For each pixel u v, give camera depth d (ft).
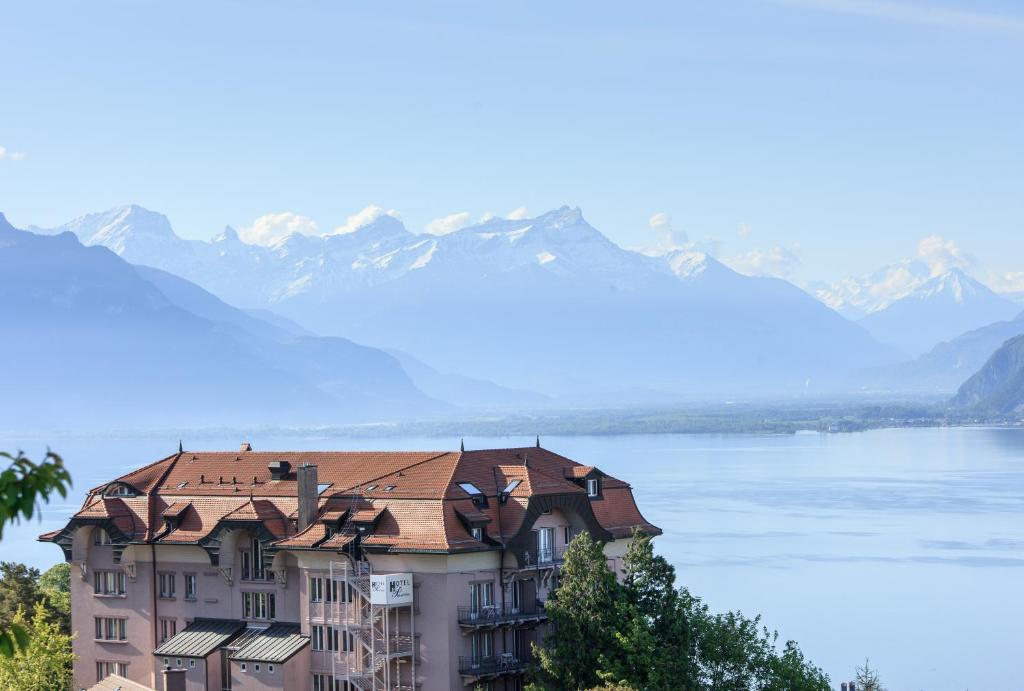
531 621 572.51
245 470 650.02
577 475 628.69
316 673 584.81
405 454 614.34
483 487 583.58
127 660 645.10
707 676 522.06
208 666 602.44
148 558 641.81
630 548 537.65
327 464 627.46
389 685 556.10
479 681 556.51
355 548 566.77
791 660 529.04
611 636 503.20
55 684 584.40
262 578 614.34
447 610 552.41
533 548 575.79
